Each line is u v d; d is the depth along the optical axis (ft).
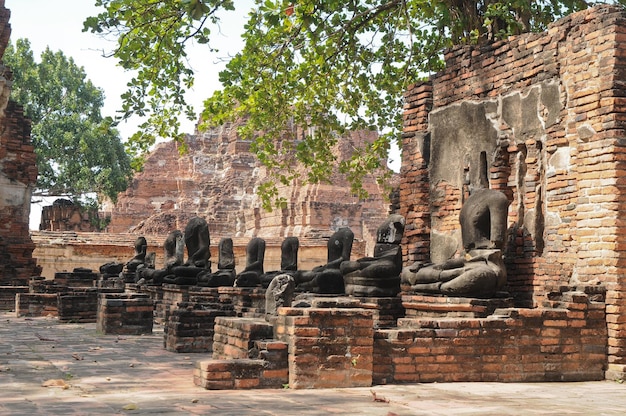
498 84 48.57
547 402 28.99
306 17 52.95
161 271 77.15
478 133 49.80
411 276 46.32
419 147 54.65
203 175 220.84
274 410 25.16
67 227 165.68
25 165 99.14
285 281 37.42
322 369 30.60
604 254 38.81
